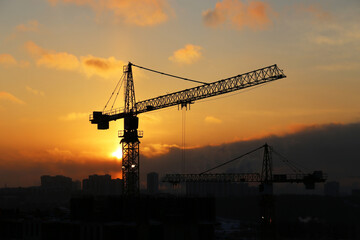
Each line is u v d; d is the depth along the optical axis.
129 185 195.12
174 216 125.12
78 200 134.75
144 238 120.56
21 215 165.88
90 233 127.19
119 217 126.81
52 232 138.75
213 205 131.38
